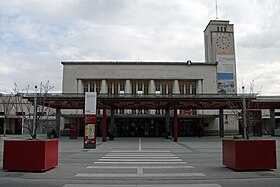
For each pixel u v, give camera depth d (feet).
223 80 240.53
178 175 37.24
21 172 38.58
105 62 185.47
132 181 33.50
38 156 38.91
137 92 186.70
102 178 35.27
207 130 176.35
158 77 185.78
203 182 32.76
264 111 217.97
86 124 82.48
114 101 121.60
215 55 244.01
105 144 100.32
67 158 56.75
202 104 138.82
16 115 171.73
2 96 185.78
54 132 145.28
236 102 123.03
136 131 168.86
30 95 126.00
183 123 174.19
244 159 39.58
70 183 32.22
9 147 38.99
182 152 69.97
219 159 55.11
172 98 119.75
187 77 186.91
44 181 33.19
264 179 34.22
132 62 185.98
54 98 123.65
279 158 55.77
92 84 186.80
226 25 250.16
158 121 170.09
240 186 30.53
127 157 58.65
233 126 179.83
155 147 86.38
